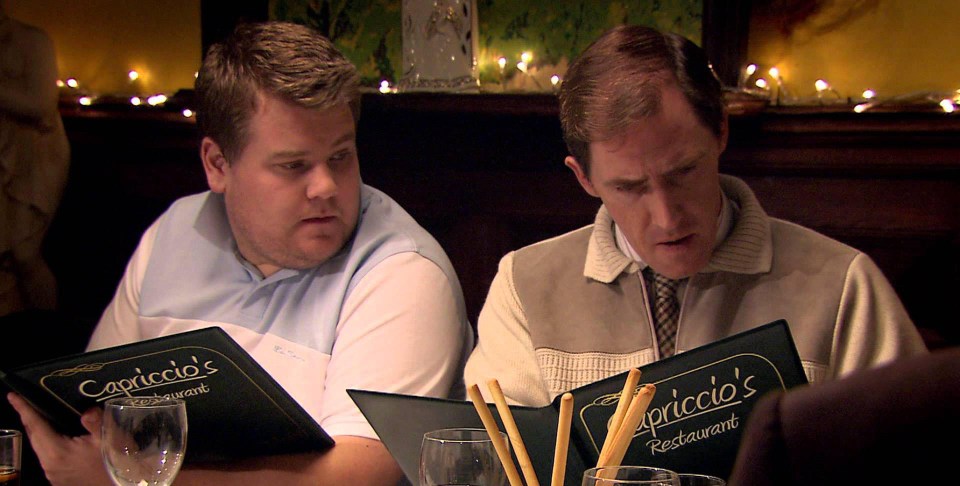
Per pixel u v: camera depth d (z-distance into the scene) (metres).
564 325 1.99
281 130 1.93
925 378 0.47
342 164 2.00
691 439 1.44
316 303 2.06
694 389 1.42
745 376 1.42
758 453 0.50
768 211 3.28
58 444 1.77
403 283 1.99
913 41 3.22
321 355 2.02
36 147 3.94
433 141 3.53
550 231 3.51
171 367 1.59
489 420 1.32
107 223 4.14
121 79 4.20
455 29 3.38
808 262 1.88
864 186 3.18
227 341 1.53
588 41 3.53
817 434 0.49
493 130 3.43
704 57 1.74
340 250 2.09
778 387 1.43
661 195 1.69
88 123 4.05
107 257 4.15
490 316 2.10
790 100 3.31
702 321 1.88
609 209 1.78
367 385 1.91
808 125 3.16
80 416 1.67
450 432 1.38
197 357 1.57
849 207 3.20
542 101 3.27
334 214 2.00
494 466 1.31
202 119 2.06
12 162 3.91
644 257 1.78
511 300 2.07
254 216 2.02
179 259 2.20
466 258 3.60
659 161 1.67
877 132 3.09
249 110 1.94
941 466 0.46
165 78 4.15
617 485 1.10
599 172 1.74
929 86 3.21
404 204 3.65
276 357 2.05
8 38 3.88
